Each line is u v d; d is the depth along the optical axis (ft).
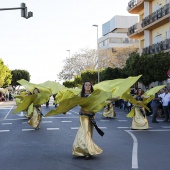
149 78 100.37
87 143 27.35
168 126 54.54
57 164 25.70
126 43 295.28
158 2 130.41
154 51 126.52
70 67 269.23
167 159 27.53
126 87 28.37
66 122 63.16
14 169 24.25
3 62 270.67
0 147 34.30
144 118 50.37
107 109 72.23
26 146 34.65
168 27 121.90
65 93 29.19
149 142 37.17
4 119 71.56
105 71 152.25
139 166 24.88
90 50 266.77
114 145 34.99
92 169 23.99
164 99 62.39
